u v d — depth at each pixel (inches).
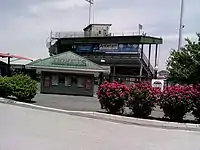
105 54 2139.5
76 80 1365.7
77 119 515.8
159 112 664.4
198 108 519.5
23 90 735.1
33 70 1563.7
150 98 534.9
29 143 298.0
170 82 866.1
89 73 1354.6
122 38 2058.3
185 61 677.9
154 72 1966.0
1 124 400.8
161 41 2070.6
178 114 522.9
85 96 1322.6
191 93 521.0
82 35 2321.6
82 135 361.1
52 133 359.6
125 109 617.9
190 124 490.6
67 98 1087.0
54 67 1352.1
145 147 320.2
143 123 502.3
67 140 324.2
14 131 356.5
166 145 339.6
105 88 573.3
